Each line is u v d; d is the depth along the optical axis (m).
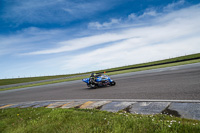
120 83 10.39
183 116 3.03
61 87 14.77
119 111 3.97
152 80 9.10
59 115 4.00
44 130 3.08
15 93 15.75
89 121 3.25
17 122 4.14
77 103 5.86
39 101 7.96
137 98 5.15
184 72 10.45
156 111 3.56
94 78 10.09
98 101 5.63
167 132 2.28
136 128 2.57
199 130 2.19
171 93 5.11
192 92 4.80
